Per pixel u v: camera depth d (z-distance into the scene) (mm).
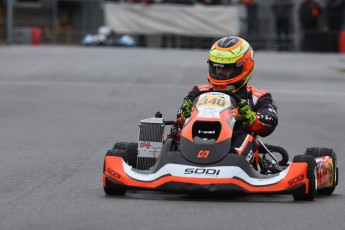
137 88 69062
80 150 39594
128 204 25172
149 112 54750
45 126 48219
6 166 34312
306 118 53812
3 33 126688
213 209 24328
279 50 118375
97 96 63406
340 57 109312
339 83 77938
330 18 117812
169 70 83875
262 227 21969
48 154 38156
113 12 121438
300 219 23172
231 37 28984
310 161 25797
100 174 32438
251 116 26938
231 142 26438
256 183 25125
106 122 50094
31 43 123188
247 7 117125
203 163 25156
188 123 26359
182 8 119125
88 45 121938
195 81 75000
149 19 120250
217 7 118062
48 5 129125
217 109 26359
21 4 128250
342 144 43188
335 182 29062
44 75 77688
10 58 94562
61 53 103250
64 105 58062
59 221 22625
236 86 28359
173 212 23828
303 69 91188
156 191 27688
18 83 71250
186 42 120500
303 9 116812
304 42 118375
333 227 22266
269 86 73812
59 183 29953
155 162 27562
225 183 24750
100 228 21703
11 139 43125
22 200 26094
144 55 102312
